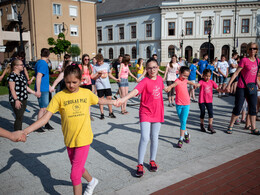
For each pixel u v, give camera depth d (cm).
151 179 322
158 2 3966
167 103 941
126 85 749
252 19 3494
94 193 288
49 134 539
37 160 394
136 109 838
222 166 358
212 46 3706
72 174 254
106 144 469
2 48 2628
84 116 264
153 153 352
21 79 488
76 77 250
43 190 301
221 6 3538
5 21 3666
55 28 3384
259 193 282
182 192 287
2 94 1161
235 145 458
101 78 664
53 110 255
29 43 3256
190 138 505
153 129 350
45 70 524
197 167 356
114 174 341
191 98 1047
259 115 683
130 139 500
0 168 364
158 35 3869
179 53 3781
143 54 4106
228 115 725
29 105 893
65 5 3422
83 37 3653
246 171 340
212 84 534
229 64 1024
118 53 4438
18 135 222
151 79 343
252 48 496
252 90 508
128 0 4569
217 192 285
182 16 3688
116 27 4375
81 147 260
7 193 293
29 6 3162
